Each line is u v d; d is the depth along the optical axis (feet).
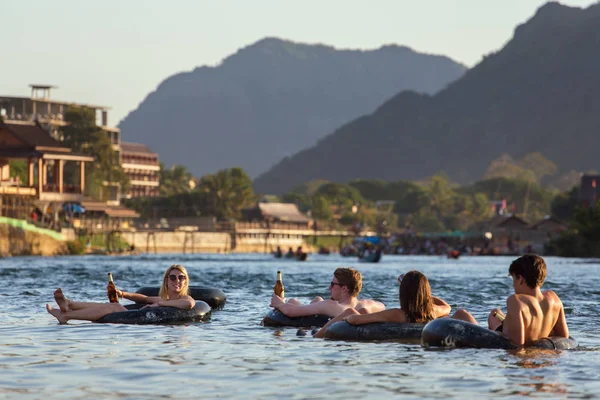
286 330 73.82
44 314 86.84
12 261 298.97
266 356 58.34
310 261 426.92
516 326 61.82
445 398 44.14
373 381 48.78
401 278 70.64
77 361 55.57
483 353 59.62
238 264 328.29
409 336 66.39
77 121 643.45
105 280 171.12
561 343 62.54
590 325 82.43
